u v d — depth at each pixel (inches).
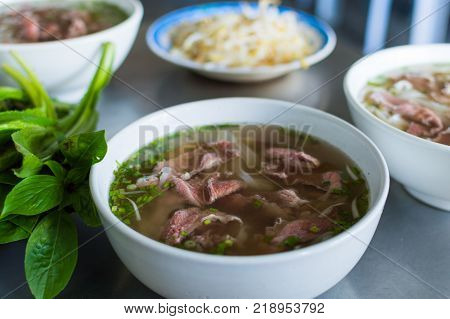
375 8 54.8
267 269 17.8
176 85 32.0
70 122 26.2
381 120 22.5
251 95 30.8
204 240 19.5
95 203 19.5
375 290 20.6
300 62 30.2
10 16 32.9
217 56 31.3
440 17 50.1
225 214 20.4
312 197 21.1
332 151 22.8
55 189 20.9
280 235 19.6
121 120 28.9
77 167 21.4
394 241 22.1
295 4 59.7
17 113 23.0
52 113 26.2
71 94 29.9
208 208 20.7
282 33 32.4
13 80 28.0
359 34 58.6
